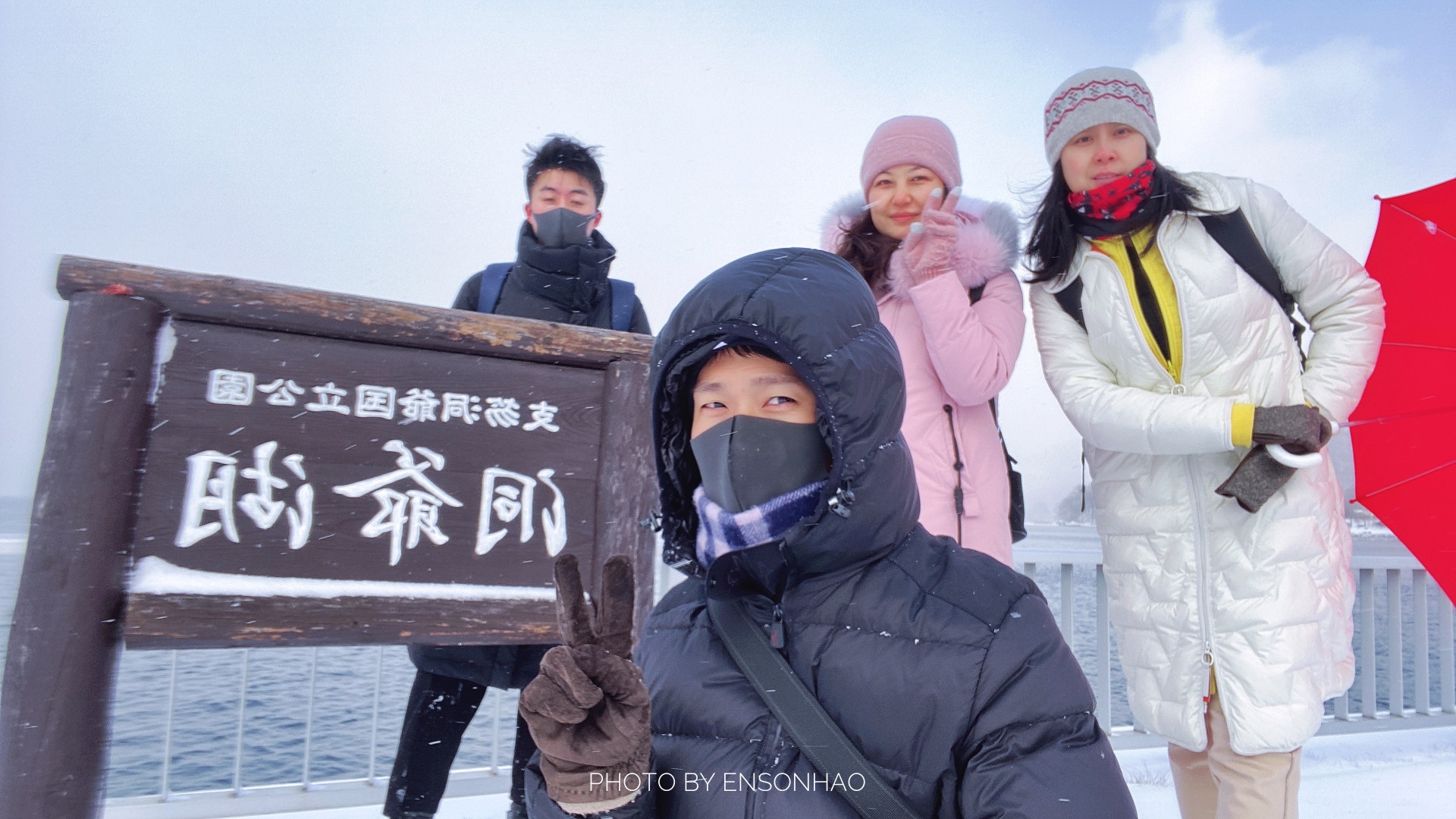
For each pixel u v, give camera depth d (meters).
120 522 1.67
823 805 1.00
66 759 1.58
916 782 1.01
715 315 1.14
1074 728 0.98
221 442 1.80
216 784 3.16
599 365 2.15
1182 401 2.13
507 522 2.02
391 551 1.92
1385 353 2.93
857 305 1.14
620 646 0.94
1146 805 3.36
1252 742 2.03
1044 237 2.45
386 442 1.94
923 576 1.12
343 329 1.91
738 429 1.16
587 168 2.68
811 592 1.12
